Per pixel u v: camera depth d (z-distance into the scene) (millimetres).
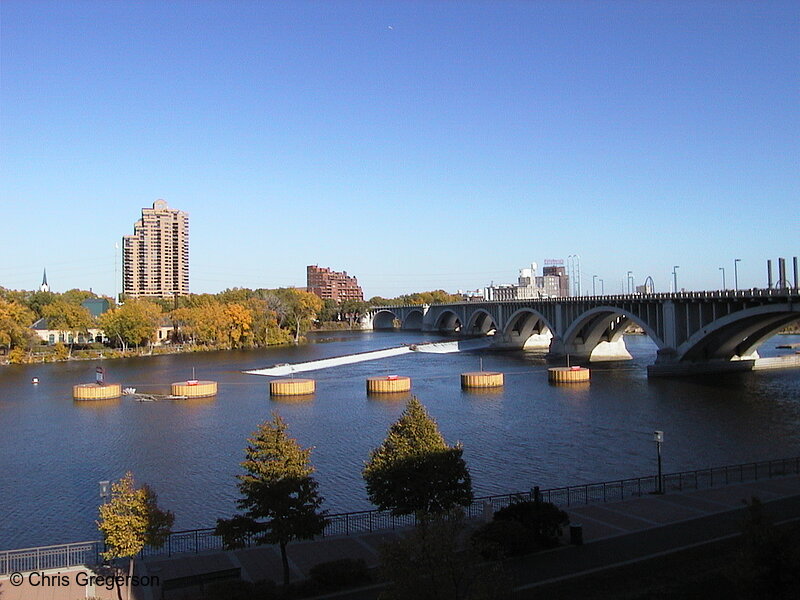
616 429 69875
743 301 96500
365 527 39531
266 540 29531
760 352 153375
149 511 28250
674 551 29141
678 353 109875
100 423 77250
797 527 30922
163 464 58375
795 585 19703
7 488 52125
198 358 156875
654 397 89688
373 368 133000
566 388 100500
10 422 78375
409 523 39219
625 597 24203
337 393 99125
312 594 25859
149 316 172750
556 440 65250
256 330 196125
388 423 74875
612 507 37469
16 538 41594
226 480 53000
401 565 20219
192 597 25781
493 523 30625
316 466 56438
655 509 36656
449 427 72312
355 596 25547
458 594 20672
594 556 29188
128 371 128875
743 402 84375
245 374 122688
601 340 150250
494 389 100812
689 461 56094
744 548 21125
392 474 34656
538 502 32688
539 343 187125
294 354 166625
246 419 78812
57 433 72000
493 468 55094
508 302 182375
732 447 60781
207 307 191500
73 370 131250
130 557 29641
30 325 175500
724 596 23672
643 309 120250
